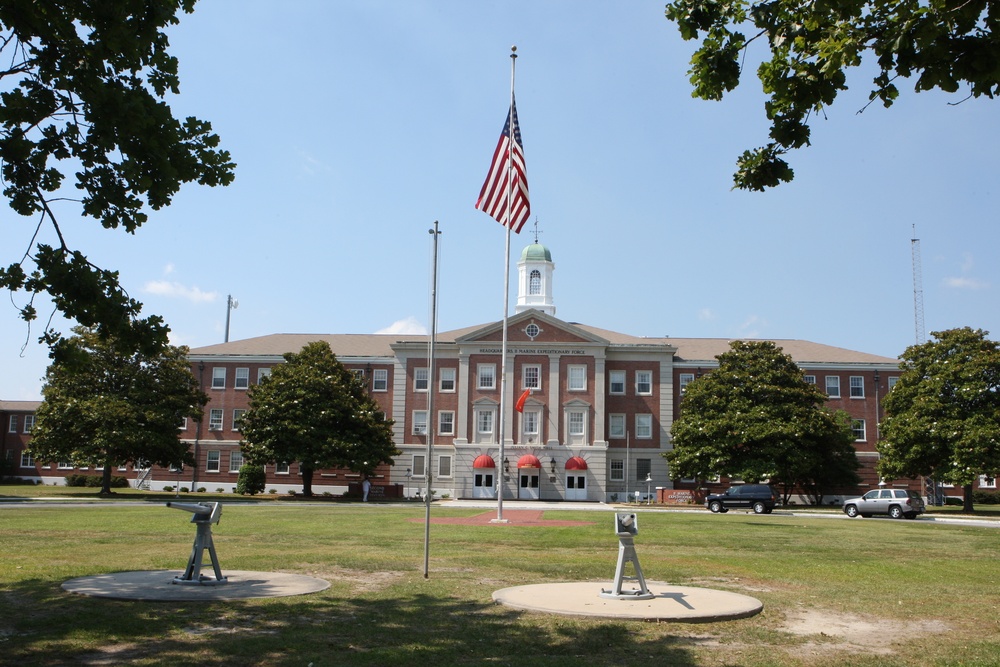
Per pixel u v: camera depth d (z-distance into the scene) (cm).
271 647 1112
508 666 1030
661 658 1084
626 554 1519
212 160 1316
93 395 5981
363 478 6806
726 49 1039
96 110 1188
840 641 1216
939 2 875
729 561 2211
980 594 1697
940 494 7312
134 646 1112
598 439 7231
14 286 1225
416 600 1479
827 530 3525
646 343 7781
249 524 3278
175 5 1230
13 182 1241
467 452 7275
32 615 1289
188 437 7881
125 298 1283
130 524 3150
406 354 7644
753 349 6600
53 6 1127
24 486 7712
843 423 6938
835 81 991
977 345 5791
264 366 7962
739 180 1089
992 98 919
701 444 6350
